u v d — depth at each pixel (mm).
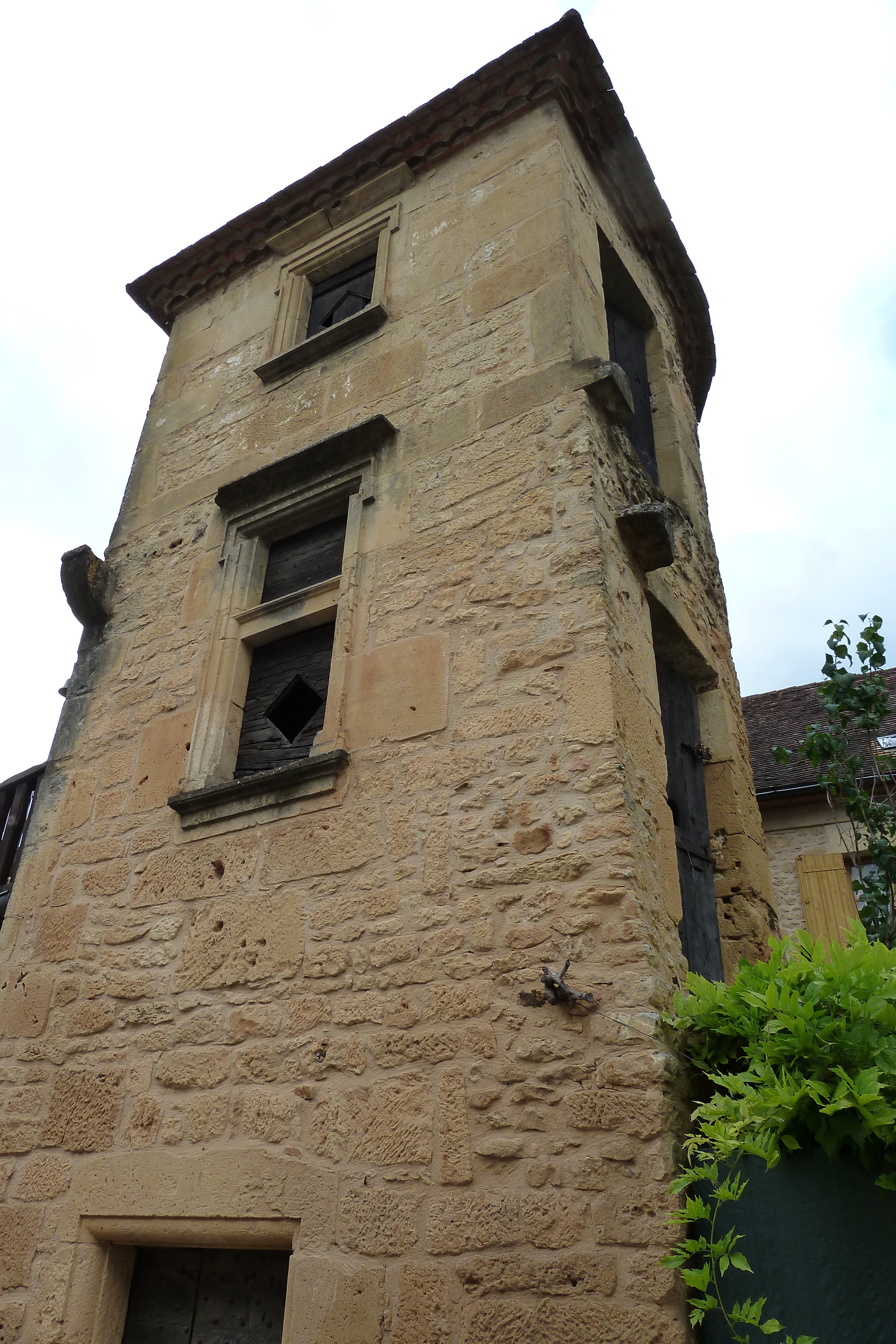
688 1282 2781
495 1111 3486
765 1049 3023
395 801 4336
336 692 4816
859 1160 2811
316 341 6355
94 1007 4727
